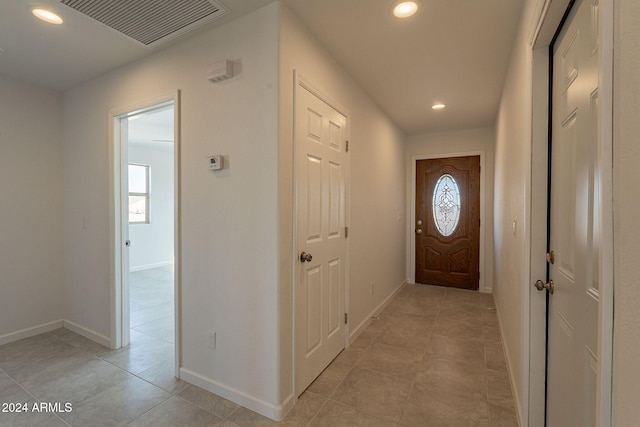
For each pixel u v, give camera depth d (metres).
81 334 2.83
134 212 6.10
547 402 1.45
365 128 2.98
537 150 1.45
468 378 2.13
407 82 2.75
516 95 1.95
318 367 2.14
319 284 2.15
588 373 1.00
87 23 1.87
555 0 1.13
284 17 1.71
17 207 2.72
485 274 4.32
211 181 1.94
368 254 3.11
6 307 2.67
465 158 4.45
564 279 1.24
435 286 4.62
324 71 2.16
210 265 1.95
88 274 2.77
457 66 2.44
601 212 0.63
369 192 3.12
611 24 0.61
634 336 0.52
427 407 1.82
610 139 0.62
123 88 2.43
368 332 2.91
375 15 1.81
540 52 1.43
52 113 2.91
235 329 1.86
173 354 2.48
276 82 1.68
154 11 1.75
